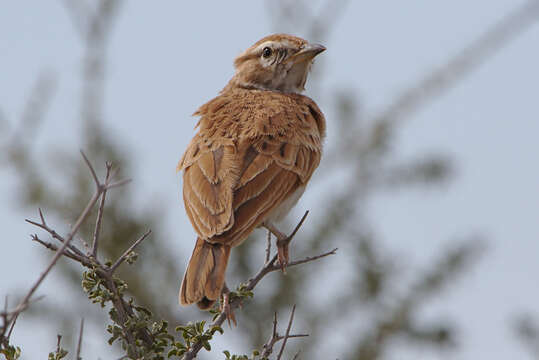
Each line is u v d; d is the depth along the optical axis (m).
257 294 14.98
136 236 14.33
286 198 11.04
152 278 14.33
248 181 10.68
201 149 11.15
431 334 15.01
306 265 15.27
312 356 14.96
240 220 10.35
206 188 10.55
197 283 9.70
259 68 13.62
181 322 14.14
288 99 12.38
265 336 14.77
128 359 8.80
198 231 10.20
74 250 8.47
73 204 14.48
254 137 11.20
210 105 12.18
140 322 8.60
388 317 15.09
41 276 6.58
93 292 8.56
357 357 14.90
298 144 11.44
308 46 13.39
